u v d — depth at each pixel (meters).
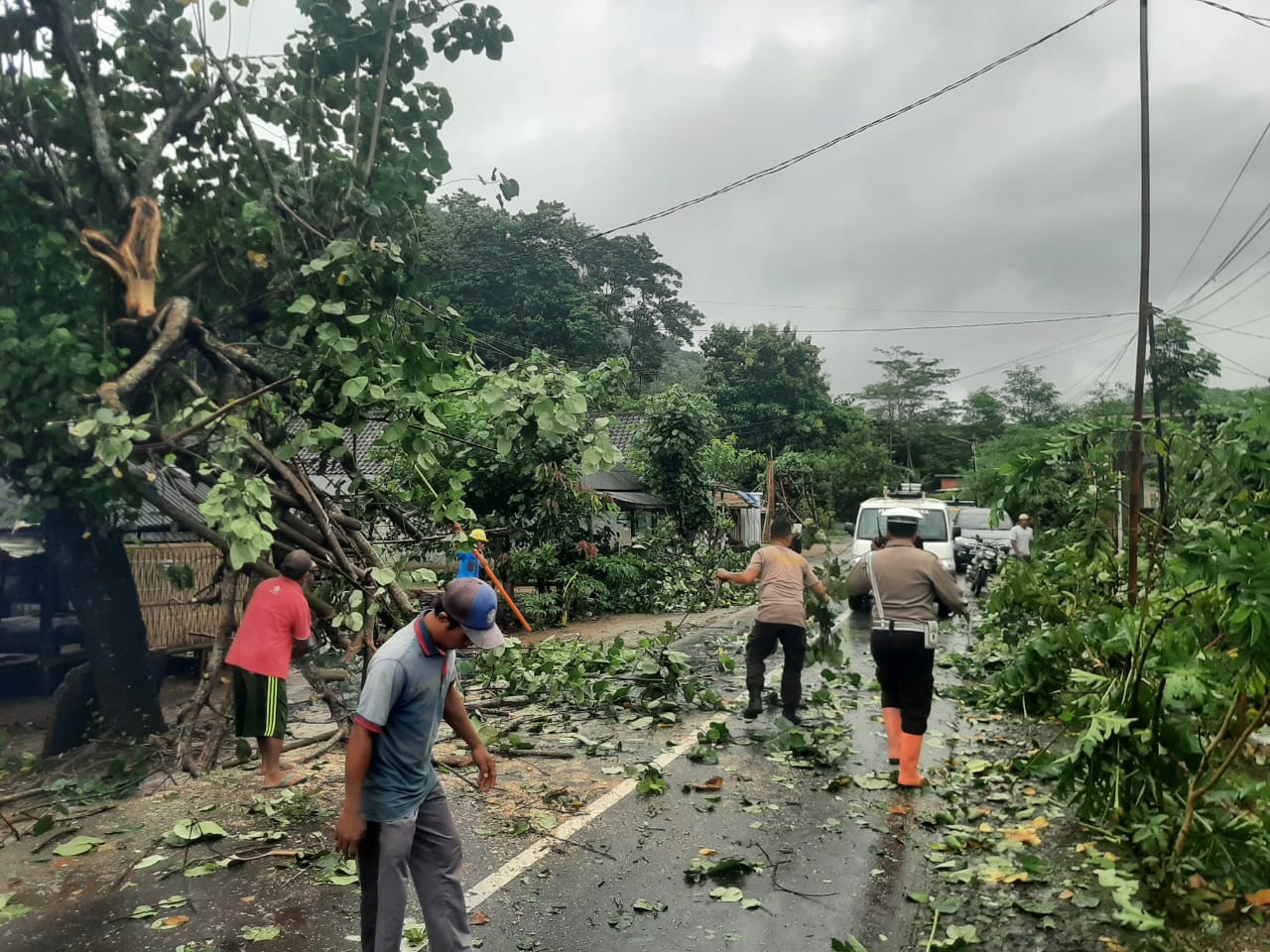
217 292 6.92
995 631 10.84
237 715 5.75
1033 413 76.44
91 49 6.31
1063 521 14.24
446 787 5.80
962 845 4.75
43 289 5.89
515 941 3.75
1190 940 3.75
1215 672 4.38
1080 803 5.22
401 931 3.14
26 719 8.41
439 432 7.05
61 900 4.19
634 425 21.31
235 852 4.75
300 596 5.85
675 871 4.49
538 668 8.59
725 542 24.52
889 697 6.32
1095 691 5.69
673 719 7.54
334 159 7.02
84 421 5.30
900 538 6.17
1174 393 25.69
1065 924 3.89
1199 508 6.93
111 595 6.62
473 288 39.41
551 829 5.06
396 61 7.26
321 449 6.61
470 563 8.12
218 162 7.06
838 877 4.42
